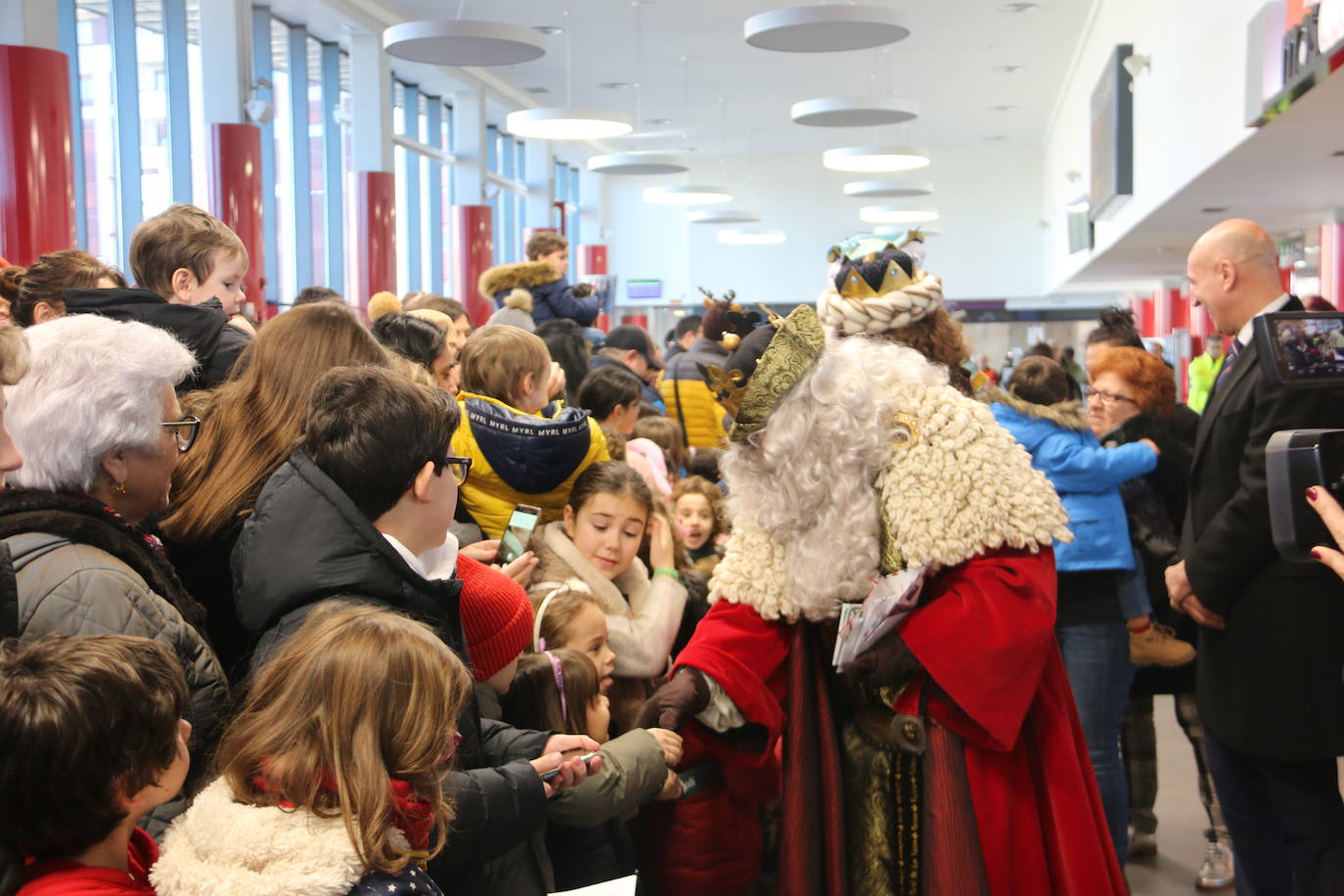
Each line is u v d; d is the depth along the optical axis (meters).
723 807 2.25
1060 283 18.50
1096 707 3.22
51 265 3.23
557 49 15.06
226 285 2.78
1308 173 7.36
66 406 1.66
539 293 7.26
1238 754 2.72
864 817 2.12
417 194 16.03
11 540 1.50
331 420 1.70
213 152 9.83
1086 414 3.56
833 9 8.27
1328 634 2.53
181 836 1.35
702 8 13.20
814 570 2.00
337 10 12.14
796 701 2.07
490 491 2.72
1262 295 2.81
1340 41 4.36
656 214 24.23
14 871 1.25
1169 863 3.64
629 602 2.73
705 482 3.55
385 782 1.36
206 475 1.91
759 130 20.84
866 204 23.12
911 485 1.95
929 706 1.96
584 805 1.87
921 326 2.27
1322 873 2.59
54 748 1.22
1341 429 2.24
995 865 1.94
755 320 2.18
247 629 1.72
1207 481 2.75
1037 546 1.96
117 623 1.48
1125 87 10.25
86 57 9.08
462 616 1.97
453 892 1.73
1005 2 12.99
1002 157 22.59
